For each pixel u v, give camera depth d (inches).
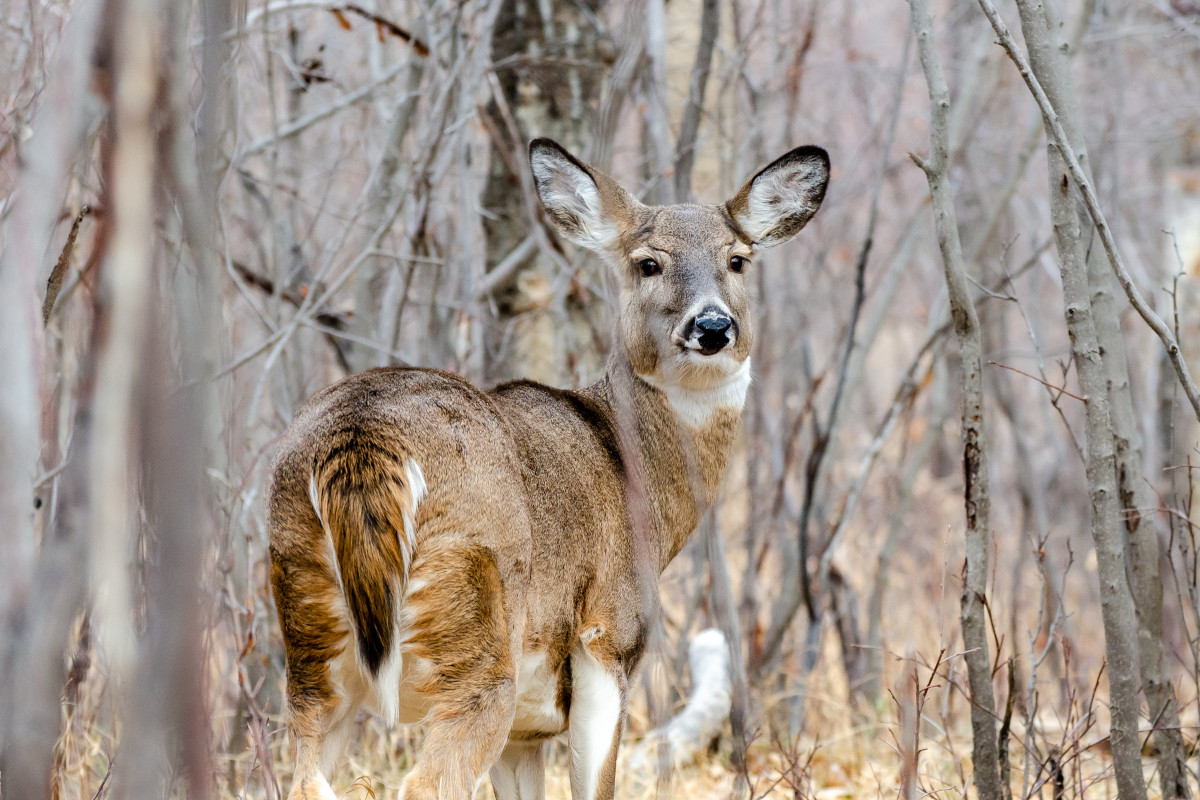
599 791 331.9
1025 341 957.2
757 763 507.2
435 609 282.2
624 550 348.8
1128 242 812.6
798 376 705.6
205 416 155.3
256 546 465.1
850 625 617.3
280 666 465.7
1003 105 810.8
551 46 556.4
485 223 581.3
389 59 606.9
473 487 288.2
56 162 159.6
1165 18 809.5
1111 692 336.8
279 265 512.4
